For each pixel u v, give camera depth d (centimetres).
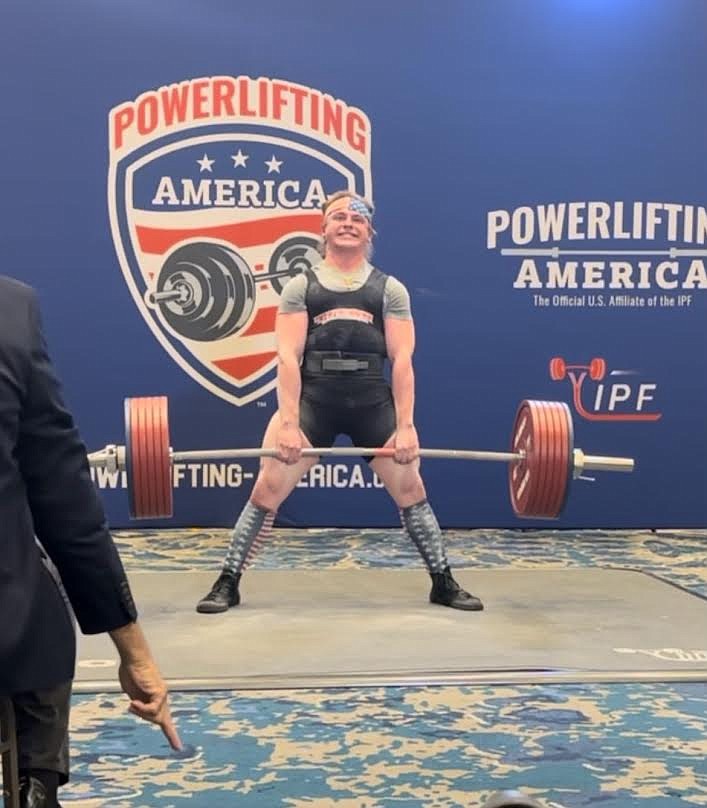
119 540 502
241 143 520
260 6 514
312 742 245
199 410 525
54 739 149
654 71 527
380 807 209
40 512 133
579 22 523
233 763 233
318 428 387
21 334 128
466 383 530
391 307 388
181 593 396
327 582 419
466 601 375
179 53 514
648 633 342
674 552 489
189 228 520
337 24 517
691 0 527
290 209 523
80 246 514
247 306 523
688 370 539
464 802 211
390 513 534
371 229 396
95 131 511
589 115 526
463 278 528
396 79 520
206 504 528
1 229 510
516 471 389
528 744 244
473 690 283
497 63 522
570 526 539
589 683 290
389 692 282
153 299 519
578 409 536
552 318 532
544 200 528
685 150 531
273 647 323
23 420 130
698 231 534
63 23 506
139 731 252
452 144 523
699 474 542
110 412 521
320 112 521
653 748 242
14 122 507
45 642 133
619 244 531
